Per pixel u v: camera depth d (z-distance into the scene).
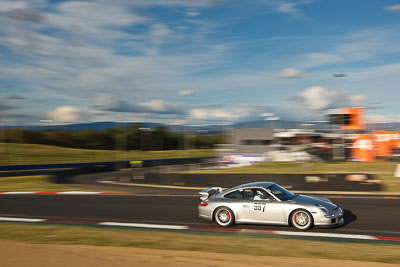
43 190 18.42
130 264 6.05
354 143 27.59
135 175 21.84
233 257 6.44
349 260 6.18
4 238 8.45
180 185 20.06
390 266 5.82
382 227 9.27
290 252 6.79
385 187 16.09
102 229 9.53
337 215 8.88
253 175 18.00
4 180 24.36
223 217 9.63
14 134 82.88
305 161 26.77
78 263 6.16
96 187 19.84
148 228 9.73
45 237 8.47
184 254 6.67
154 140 85.69
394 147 26.95
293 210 8.99
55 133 89.88
